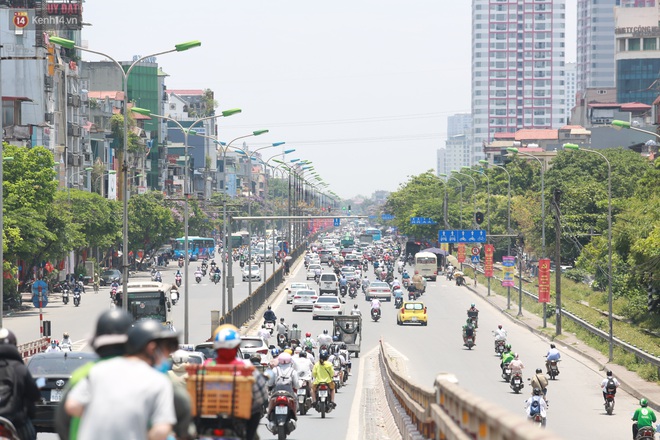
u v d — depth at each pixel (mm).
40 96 194500
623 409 78125
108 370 13914
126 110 81688
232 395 21125
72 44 79438
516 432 14172
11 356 24203
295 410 44969
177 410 16250
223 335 21656
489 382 89062
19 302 151000
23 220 144750
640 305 139000
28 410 24297
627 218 136375
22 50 192750
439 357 107188
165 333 15297
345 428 54312
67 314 141875
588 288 183000
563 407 78625
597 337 120750
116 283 163375
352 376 90812
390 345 118812
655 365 94125
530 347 122125
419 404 38125
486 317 159375
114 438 13492
